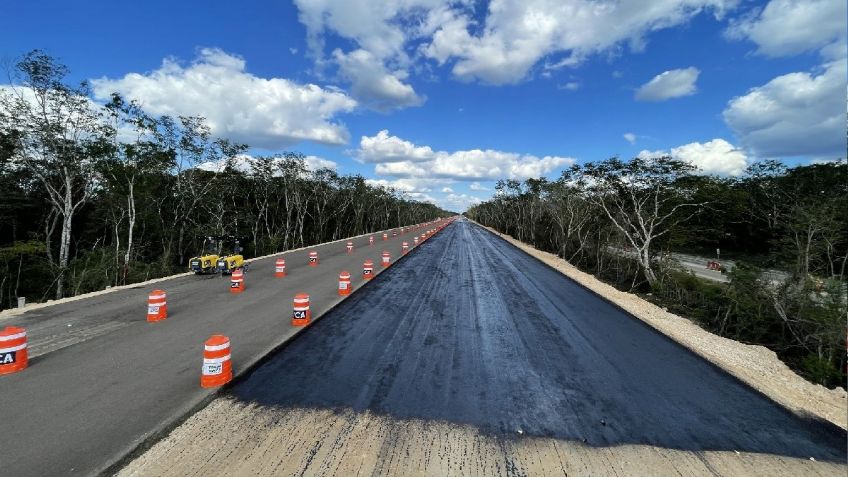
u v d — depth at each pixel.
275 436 4.46
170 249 27.56
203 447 4.20
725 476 4.12
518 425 4.97
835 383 9.35
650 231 20.42
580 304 12.38
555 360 7.39
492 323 9.75
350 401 5.41
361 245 32.28
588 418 5.25
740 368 7.52
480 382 6.24
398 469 3.95
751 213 31.41
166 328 8.42
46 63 19.38
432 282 15.22
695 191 23.36
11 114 19.33
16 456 3.87
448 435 4.65
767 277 13.81
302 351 7.36
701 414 5.50
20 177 22.16
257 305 10.66
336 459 4.06
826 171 25.64
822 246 12.95
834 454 4.63
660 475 4.10
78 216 26.44
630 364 7.34
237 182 35.78
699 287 18.39
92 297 11.53
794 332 12.01
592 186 25.95
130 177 23.55
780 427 5.22
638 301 14.01
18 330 6.07
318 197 47.12
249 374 6.24
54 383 5.59
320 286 13.64
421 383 6.10
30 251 18.59
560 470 4.09
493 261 23.08
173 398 5.18
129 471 3.76
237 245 17.17
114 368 6.17
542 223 40.78
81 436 4.25
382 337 8.31
